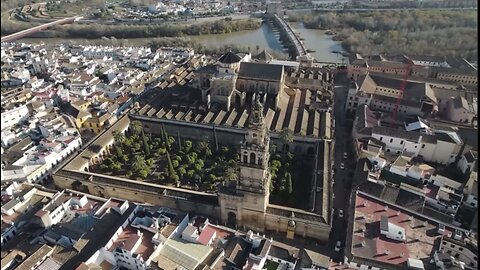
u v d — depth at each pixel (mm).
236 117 182375
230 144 175625
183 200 132500
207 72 195750
